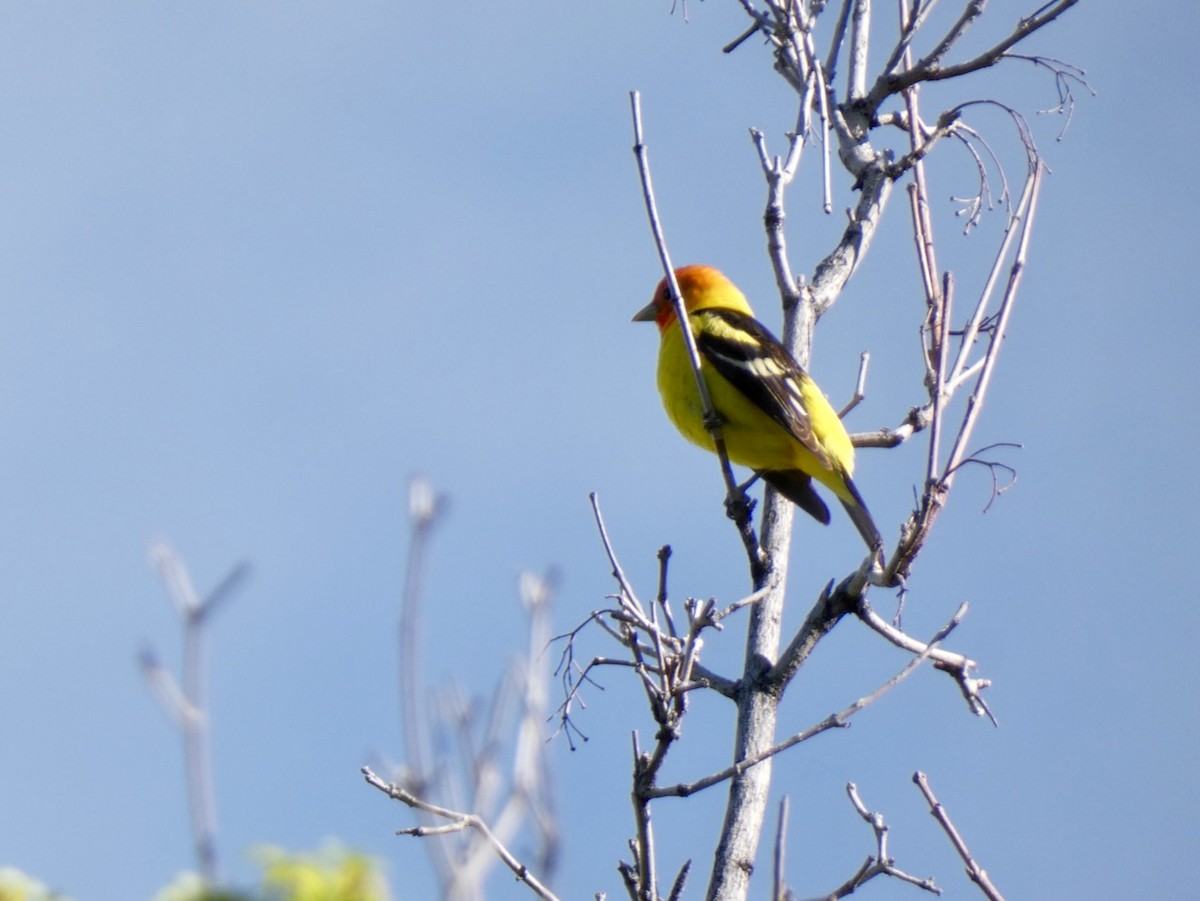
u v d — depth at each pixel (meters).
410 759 7.45
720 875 10.37
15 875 5.32
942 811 10.07
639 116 10.70
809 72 12.58
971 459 10.81
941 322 10.87
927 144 14.62
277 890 5.20
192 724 6.39
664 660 9.72
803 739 9.30
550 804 7.69
